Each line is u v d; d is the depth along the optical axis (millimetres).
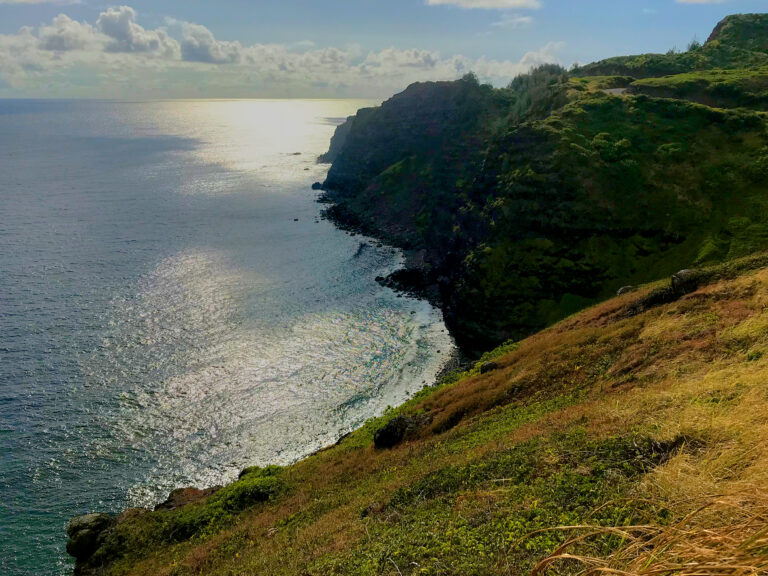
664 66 121000
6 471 48531
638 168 75875
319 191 180125
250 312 83062
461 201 103812
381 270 103625
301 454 52031
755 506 3400
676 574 2758
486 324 73500
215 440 54094
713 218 69750
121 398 60031
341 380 65125
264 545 23406
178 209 150250
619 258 70875
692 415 13703
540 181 76438
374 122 175000
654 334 30531
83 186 184000
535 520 11656
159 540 32031
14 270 97000
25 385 61344
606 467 13062
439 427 34406
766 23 134000
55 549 40688
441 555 11625
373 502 21109
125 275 96250
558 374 33188
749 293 30109
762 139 76188
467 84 151375
